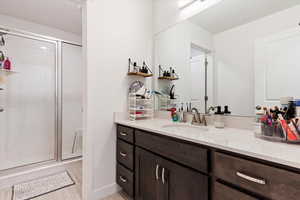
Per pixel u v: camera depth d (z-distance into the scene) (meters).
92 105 1.50
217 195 0.80
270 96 1.07
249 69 1.18
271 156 0.61
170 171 1.05
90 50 1.49
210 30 1.42
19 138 2.22
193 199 0.91
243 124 1.20
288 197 0.58
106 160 1.60
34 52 2.34
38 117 2.38
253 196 0.67
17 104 2.22
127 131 1.50
